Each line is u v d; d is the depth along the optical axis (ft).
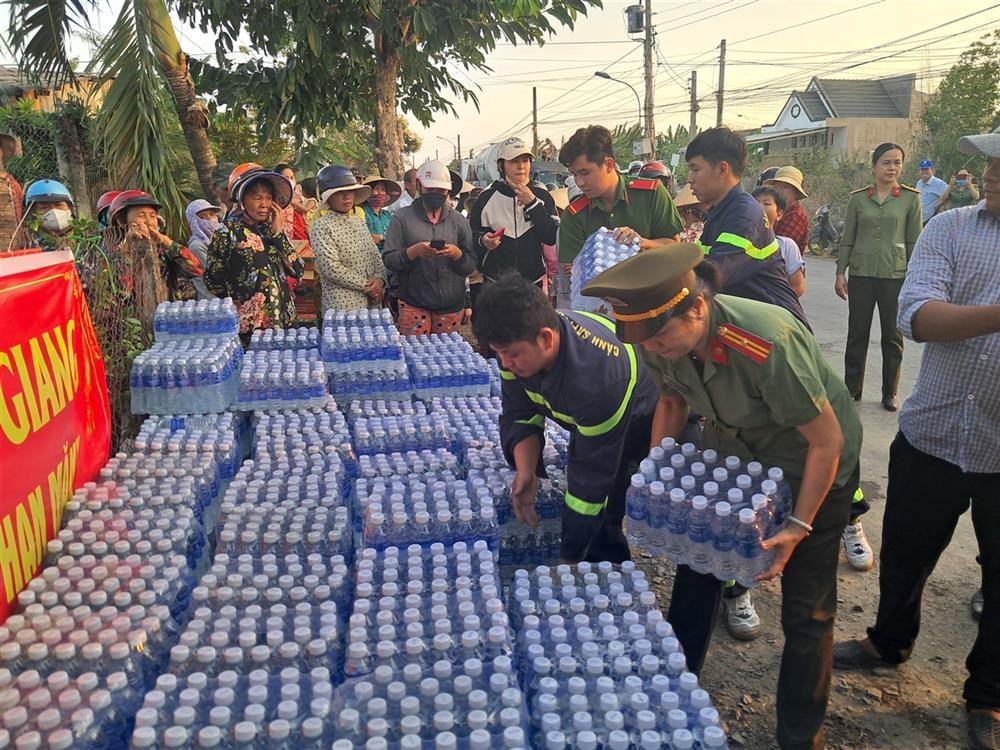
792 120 161.07
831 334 32.94
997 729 9.35
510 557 10.66
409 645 6.64
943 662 11.12
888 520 10.28
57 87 27.32
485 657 6.89
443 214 20.65
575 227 16.34
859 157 125.29
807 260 71.87
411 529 8.99
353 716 5.82
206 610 7.29
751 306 7.44
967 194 44.60
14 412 8.35
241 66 31.09
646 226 15.87
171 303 15.07
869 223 21.98
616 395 8.81
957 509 9.63
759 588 13.30
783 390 7.14
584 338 8.79
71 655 6.46
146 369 12.38
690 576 8.99
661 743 5.86
